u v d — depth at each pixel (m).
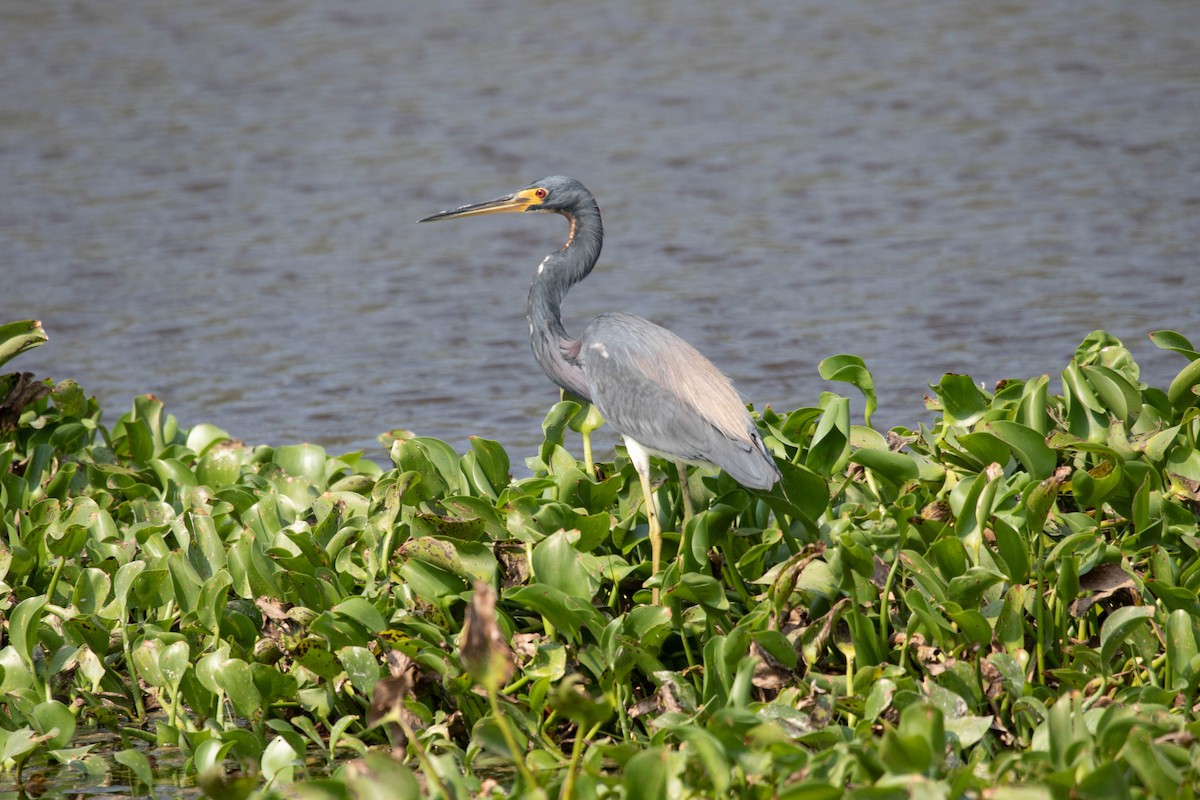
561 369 11.11
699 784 7.43
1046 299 20.62
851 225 25.52
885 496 10.08
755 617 8.78
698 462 9.85
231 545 10.62
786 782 7.34
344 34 44.44
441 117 34.81
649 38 42.88
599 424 11.02
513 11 47.25
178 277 23.69
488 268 24.31
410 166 30.70
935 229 24.95
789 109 34.28
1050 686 9.01
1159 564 8.90
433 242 25.80
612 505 10.36
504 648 6.74
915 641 8.79
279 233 26.31
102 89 38.09
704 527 9.15
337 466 12.09
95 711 9.77
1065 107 32.91
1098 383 9.98
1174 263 21.98
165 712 10.15
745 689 7.80
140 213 27.64
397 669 8.98
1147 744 7.04
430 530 9.85
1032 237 24.02
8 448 11.23
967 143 30.58
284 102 36.56
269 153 31.92
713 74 38.09
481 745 8.35
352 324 21.09
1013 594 8.59
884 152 30.30
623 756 7.68
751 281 22.61
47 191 29.19
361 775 6.91
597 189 28.62
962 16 43.72
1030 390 9.99
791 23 44.09
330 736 9.41
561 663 8.91
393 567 10.01
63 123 34.66
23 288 23.08
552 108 35.28
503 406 17.25
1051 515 9.55
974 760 7.94
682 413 9.73
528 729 8.94
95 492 11.54
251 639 9.70
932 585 8.84
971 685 8.53
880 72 37.44
